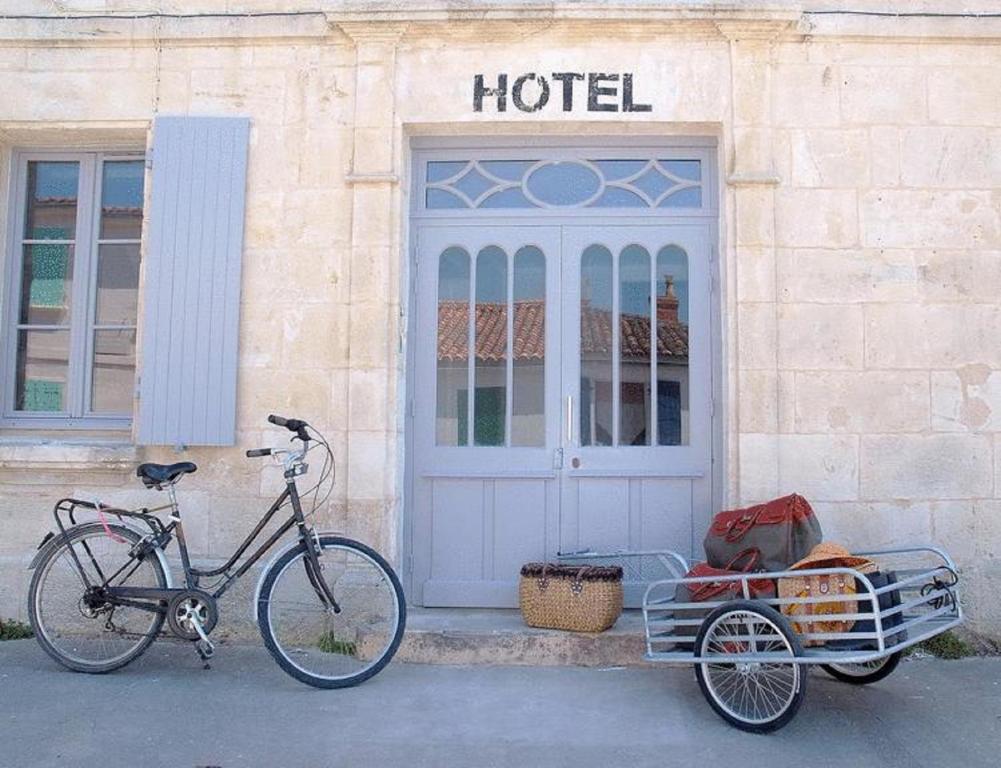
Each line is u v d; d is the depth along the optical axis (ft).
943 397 18.22
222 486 18.65
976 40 18.67
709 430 18.97
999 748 13.53
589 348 19.33
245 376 18.74
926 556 17.99
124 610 17.17
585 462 19.12
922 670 16.93
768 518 15.26
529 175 19.65
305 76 19.10
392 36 18.78
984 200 18.51
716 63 18.69
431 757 13.23
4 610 18.76
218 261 18.71
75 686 15.96
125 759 13.07
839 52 18.72
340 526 18.34
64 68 19.39
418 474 19.22
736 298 18.28
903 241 18.43
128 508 18.72
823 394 18.21
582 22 18.51
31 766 12.84
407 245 19.27
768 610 13.87
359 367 18.44
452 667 17.11
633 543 18.98
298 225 18.89
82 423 19.57
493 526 19.13
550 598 17.38
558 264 19.39
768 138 18.48
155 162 18.86
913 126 18.61
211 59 19.27
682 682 16.34
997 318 18.35
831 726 14.33
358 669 16.61
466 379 19.39
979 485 18.13
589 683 16.28
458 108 18.79
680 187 19.44
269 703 15.21
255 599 15.90
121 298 19.85
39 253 19.94
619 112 18.66
